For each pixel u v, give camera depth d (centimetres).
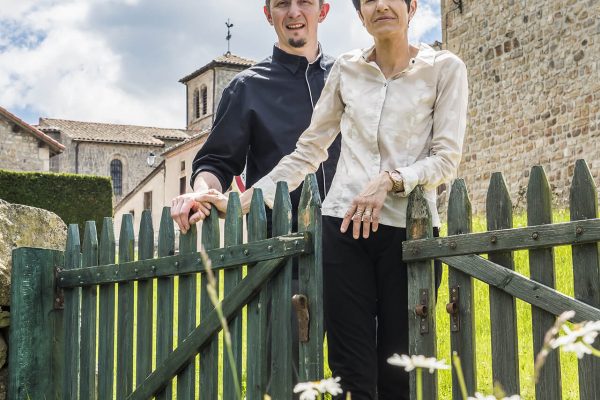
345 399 303
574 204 255
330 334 311
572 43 1538
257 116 419
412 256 293
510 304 270
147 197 3978
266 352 322
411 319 295
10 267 429
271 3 429
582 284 252
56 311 423
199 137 3409
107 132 5494
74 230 417
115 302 392
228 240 333
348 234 306
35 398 412
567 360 491
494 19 1734
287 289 313
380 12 309
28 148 3394
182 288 354
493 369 273
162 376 353
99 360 389
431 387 288
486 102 1752
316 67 432
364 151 315
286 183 321
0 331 426
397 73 314
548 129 1587
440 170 303
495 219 274
